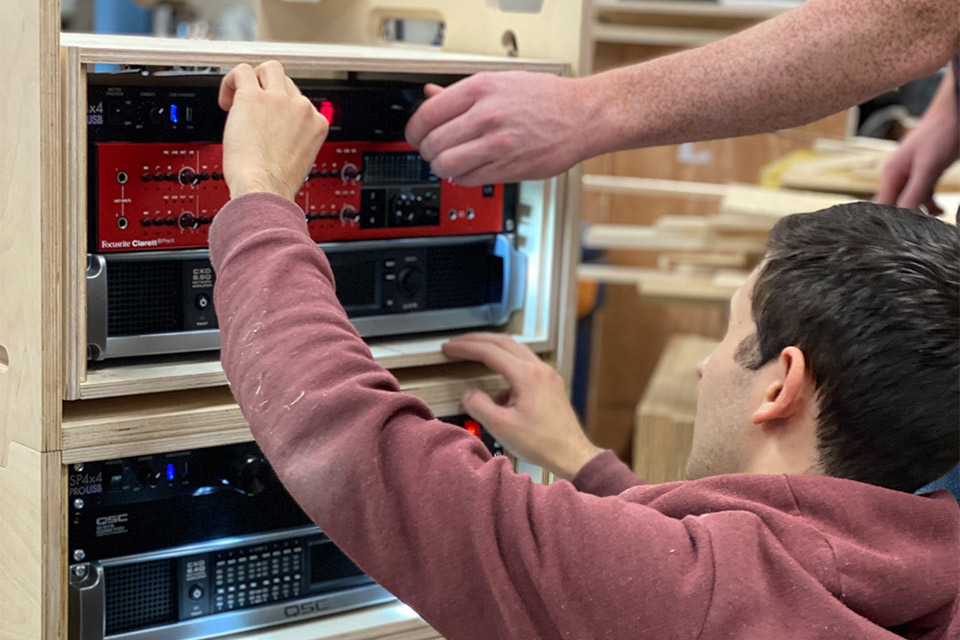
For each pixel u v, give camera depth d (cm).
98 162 93
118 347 97
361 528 79
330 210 107
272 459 82
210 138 99
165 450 97
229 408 100
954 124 155
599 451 118
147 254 97
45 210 88
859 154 233
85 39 103
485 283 122
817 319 80
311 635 108
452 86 104
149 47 95
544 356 123
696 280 251
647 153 300
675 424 167
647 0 283
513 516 77
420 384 112
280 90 94
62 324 91
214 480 103
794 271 83
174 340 100
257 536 107
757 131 108
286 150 92
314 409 79
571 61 117
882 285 79
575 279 121
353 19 155
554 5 118
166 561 103
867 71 104
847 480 78
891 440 80
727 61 104
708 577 73
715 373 89
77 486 96
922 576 75
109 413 96
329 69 101
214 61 95
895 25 103
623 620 74
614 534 75
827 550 74
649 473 169
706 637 72
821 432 82
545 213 118
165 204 97
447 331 122
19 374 93
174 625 103
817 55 103
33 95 87
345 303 112
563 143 105
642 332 321
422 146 107
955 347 77
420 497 78
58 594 94
